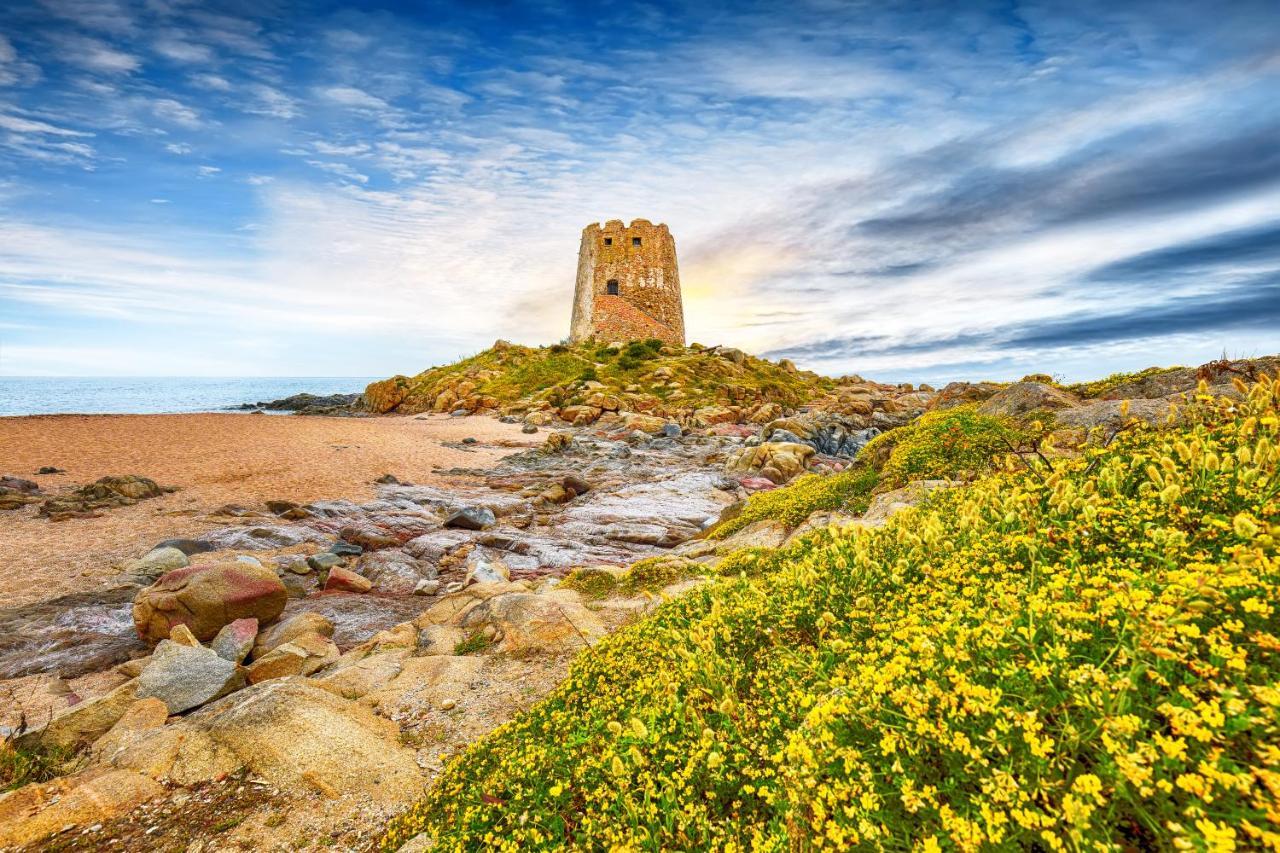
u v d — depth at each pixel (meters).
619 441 46.38
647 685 4.80
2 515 20.41
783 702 3.73
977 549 4.39
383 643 10.19
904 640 3.20
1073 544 3.91
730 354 76.81
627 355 74.88
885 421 52.06
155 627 11.46
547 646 9.01
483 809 4.23
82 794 5.51
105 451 31.28
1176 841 1.70
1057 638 2.64
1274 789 1.68
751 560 10.07
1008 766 2.19
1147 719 2.18
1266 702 1.96
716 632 5.07
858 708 2.76
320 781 5.82
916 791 2.31
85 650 11.35
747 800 3.33
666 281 87.06
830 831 2.25
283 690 7.02
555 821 3.83
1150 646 2.26
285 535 19.39
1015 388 15.36
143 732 7.34
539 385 68.44
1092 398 14.56
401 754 6.45
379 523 21.81
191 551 17.19
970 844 1.95
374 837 5.19
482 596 12.17
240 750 6.16
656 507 24.39
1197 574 2.58
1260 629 2.32
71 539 18.28
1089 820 1.96
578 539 20.94
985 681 2.61
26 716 8.78
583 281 91.00
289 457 33.16
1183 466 4.42
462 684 8.06
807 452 33.34
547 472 34.06
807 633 4.87
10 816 5.28
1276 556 2.44
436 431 49.16
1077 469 5.50
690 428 54.56
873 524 9.46
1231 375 11.87
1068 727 2.18
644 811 3.24
